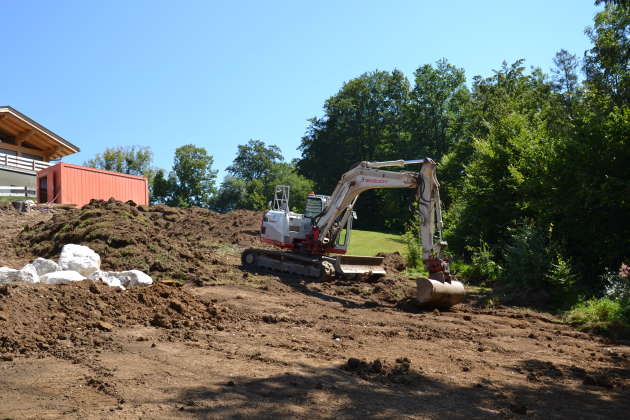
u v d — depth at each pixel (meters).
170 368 6.15
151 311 9.00
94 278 10.64
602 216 15.30
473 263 18.86
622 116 15.59
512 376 6.67
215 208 76.94
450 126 52.50
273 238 17.50
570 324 11.12
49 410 4.64
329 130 63.69
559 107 29.81
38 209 24.08
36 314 7.65
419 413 5.02
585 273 15.41
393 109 62.59
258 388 5.52
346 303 12.62
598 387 6.30
